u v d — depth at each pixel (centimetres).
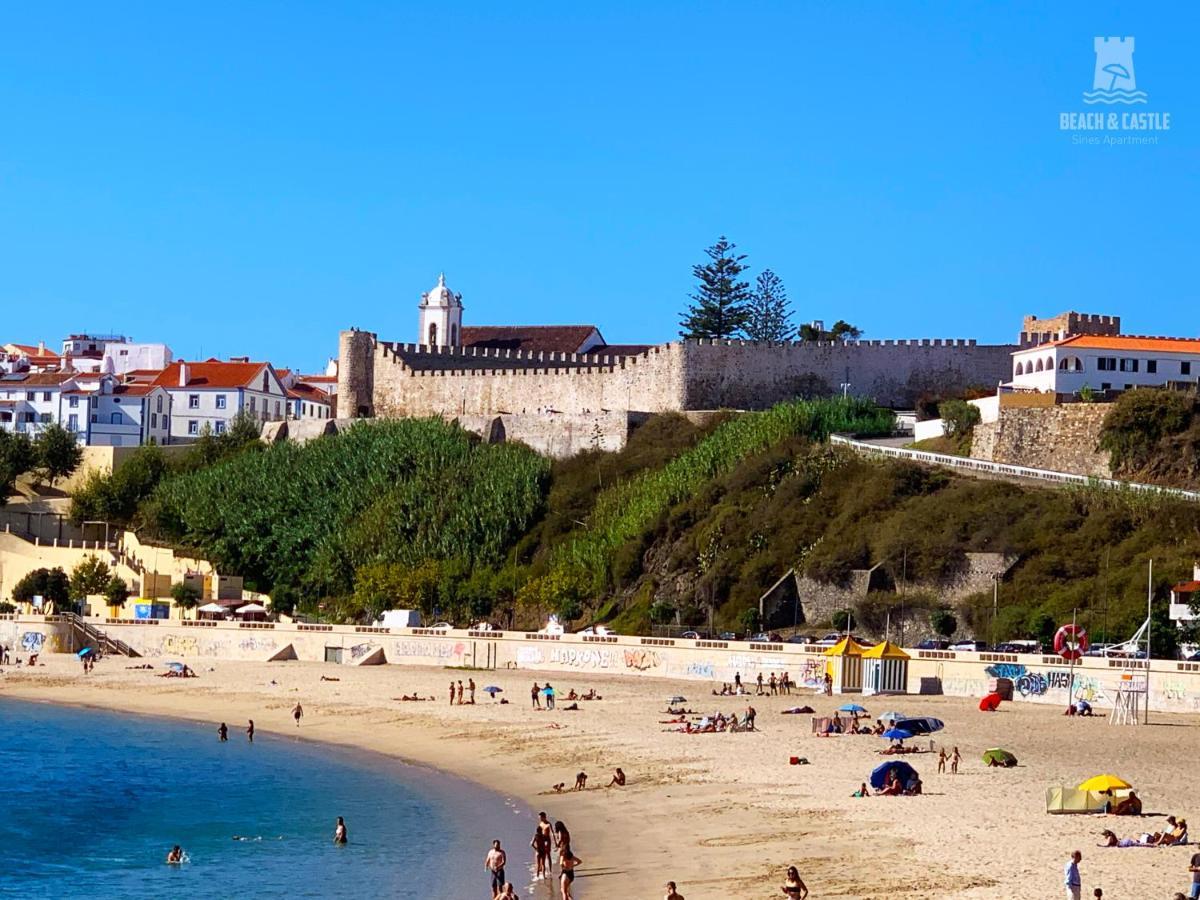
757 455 14012
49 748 9219
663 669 10912
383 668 11906
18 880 6069
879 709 9069
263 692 11125
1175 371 13875
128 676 12062
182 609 14200
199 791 7819
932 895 4800
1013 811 6050
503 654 11712
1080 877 4794
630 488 14550
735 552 12725
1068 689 9194
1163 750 7569
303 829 6838
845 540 12219
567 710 9544
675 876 5434
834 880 5091
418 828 6744
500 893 5294
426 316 19738
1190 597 10069
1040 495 11956
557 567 13738
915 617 11325
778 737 8206
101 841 6750
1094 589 10662
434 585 13962
